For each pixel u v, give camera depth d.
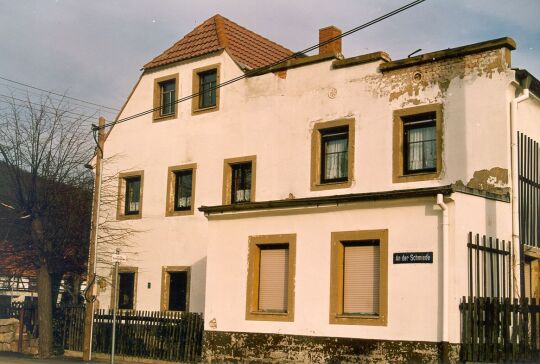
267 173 22.28
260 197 22.30
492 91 17.94
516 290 16.67
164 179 25.53
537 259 18.41
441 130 18.66
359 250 16.41
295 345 17.00
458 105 18.44
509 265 16.64
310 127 21.41
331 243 16.75
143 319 22.77
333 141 21.05
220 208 19.05
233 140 23.50
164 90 26.39
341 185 20.38
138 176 26.48
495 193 17.28
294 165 21.62
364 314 16.05
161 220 25.33
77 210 26.39
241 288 18.38
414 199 15.41
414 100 19.27
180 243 24.55
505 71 17.78
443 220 14.86
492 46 17.97
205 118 24.56
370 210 16.16
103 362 22.11
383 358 15.36
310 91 21.59
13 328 27.06
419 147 19.22
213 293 18.94
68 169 26.23
